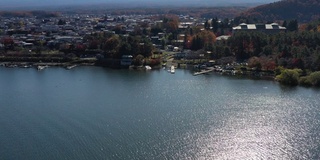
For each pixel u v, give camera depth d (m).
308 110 167.88
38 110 171.62
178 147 133.12
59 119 159.62
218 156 126.88
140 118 160.12
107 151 130.50
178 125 152.12
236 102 180.62
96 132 145.62
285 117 159.62
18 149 132.75
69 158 126.12
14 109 173.62
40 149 132.50
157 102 181.88
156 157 126.25
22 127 151.38
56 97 192.25
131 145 134.62
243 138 139.88
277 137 140.25
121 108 173.12
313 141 136.38
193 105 176.75
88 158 126.00
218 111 168.00
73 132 145.88
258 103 178.75
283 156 126.25
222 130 147.12
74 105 178.12
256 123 153.50
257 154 128.00
